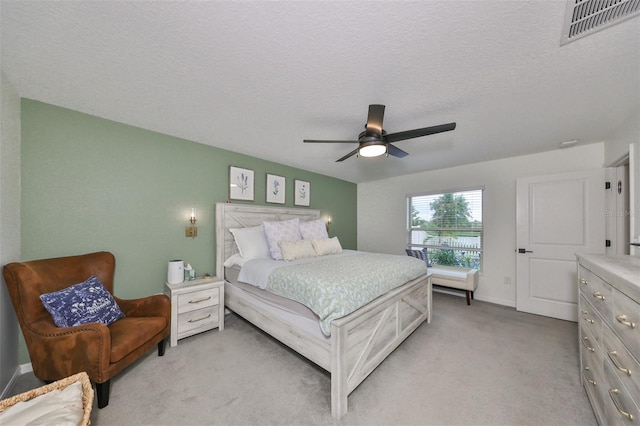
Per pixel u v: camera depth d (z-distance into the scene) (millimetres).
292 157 3658
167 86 1787
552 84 1718
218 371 1987
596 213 2910
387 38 1291
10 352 1784
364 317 1777
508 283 3672
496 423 1476
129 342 1753
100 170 2332
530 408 1588
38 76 1680
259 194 3707
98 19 1174
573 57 1430
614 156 2621
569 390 1749
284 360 2152
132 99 1984
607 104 2004
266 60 1483
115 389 1764
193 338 2553
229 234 3199
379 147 2068
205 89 1822
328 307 1638
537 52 1391
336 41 1313
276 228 3193
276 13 1136
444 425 1464
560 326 2873
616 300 1188
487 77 1644
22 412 1071
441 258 4445
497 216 3770
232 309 2906
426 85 1744
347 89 1805
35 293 1710
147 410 1568
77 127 2207
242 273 2668
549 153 3326
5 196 1724
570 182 3074
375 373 1974
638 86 1731
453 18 1160
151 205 2656
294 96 1911
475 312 3344
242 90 1832
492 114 2193
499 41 1306
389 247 5062
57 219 2105
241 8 1108
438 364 2096
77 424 1091
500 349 2340
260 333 2682
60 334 1570
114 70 1602
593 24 1179
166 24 1203
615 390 1186
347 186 5371
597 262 1472
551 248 3182
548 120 2320
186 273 2752
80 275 2055
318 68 1557
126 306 2246
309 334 1808
